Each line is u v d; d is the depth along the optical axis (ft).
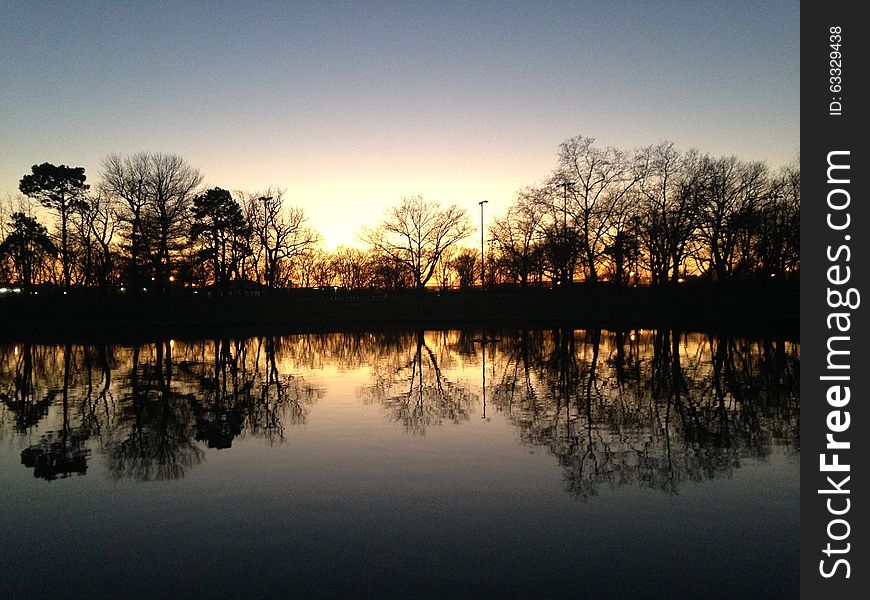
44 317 183.21
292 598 21.33
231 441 43.98
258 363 94.94
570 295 214.90
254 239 237.04
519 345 120.57
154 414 54.54
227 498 31.65
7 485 34.30
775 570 23.22
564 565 23.65
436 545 25.54
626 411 52.70
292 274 323.78
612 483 33.42
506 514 28.99
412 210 269.64
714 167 193.47
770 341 122.01
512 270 263.08
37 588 22.31
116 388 70.18
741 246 204.03
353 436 44.86
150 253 194.18
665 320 181.16
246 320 191.83
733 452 39.32
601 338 134.92
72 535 27.17
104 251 206.08
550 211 204.23
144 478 35.35
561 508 29.71
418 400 59.47
